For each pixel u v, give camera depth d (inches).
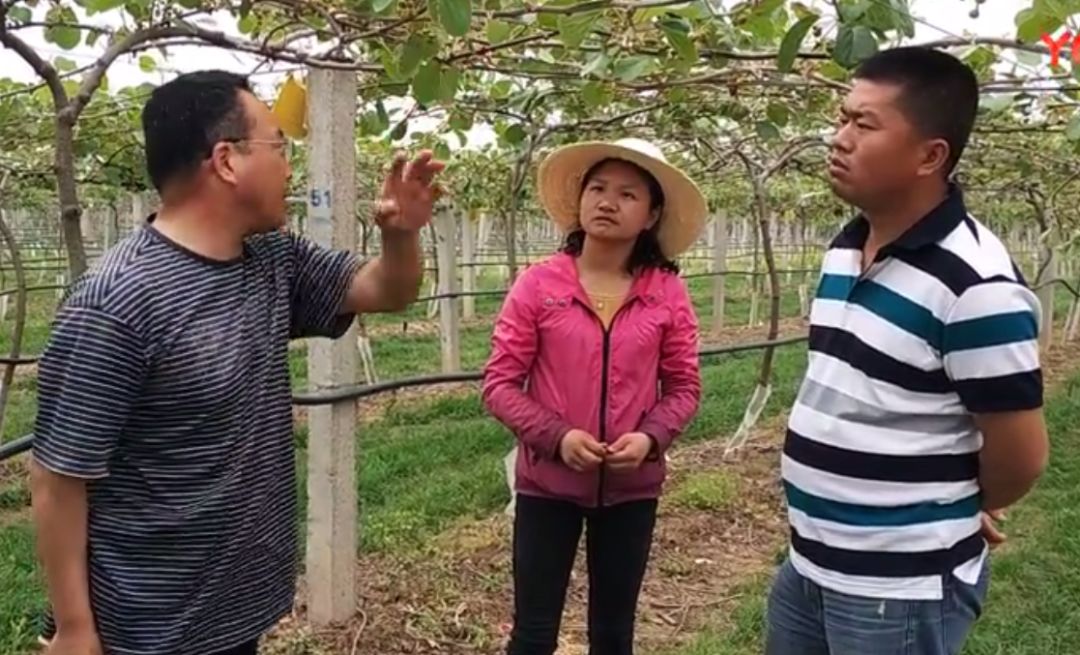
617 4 107.7
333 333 89.3
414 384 168.2
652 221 112.0
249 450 77.1
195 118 74.3
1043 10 105.0
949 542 79.1
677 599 184.1
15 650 156.5
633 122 239.1
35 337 528.1
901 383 77.7
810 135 284.8
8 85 187.8
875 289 79.0
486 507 235.1
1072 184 397.7
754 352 511.2
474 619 165.6
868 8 96.1
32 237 790.5
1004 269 75.2
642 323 110.4
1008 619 170.9
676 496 238.4
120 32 127.8
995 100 141.9
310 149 142.5
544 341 110.9
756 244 630.5
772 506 239.6
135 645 74.4
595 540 115.5
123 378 70.1
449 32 92.4
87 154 221.8
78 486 70.7
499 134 245.0
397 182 83.3
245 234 77.9
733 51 138.8
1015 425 75.3
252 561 78.8
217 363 73.8
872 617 80.4
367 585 176.1
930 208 78.5
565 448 107.9
